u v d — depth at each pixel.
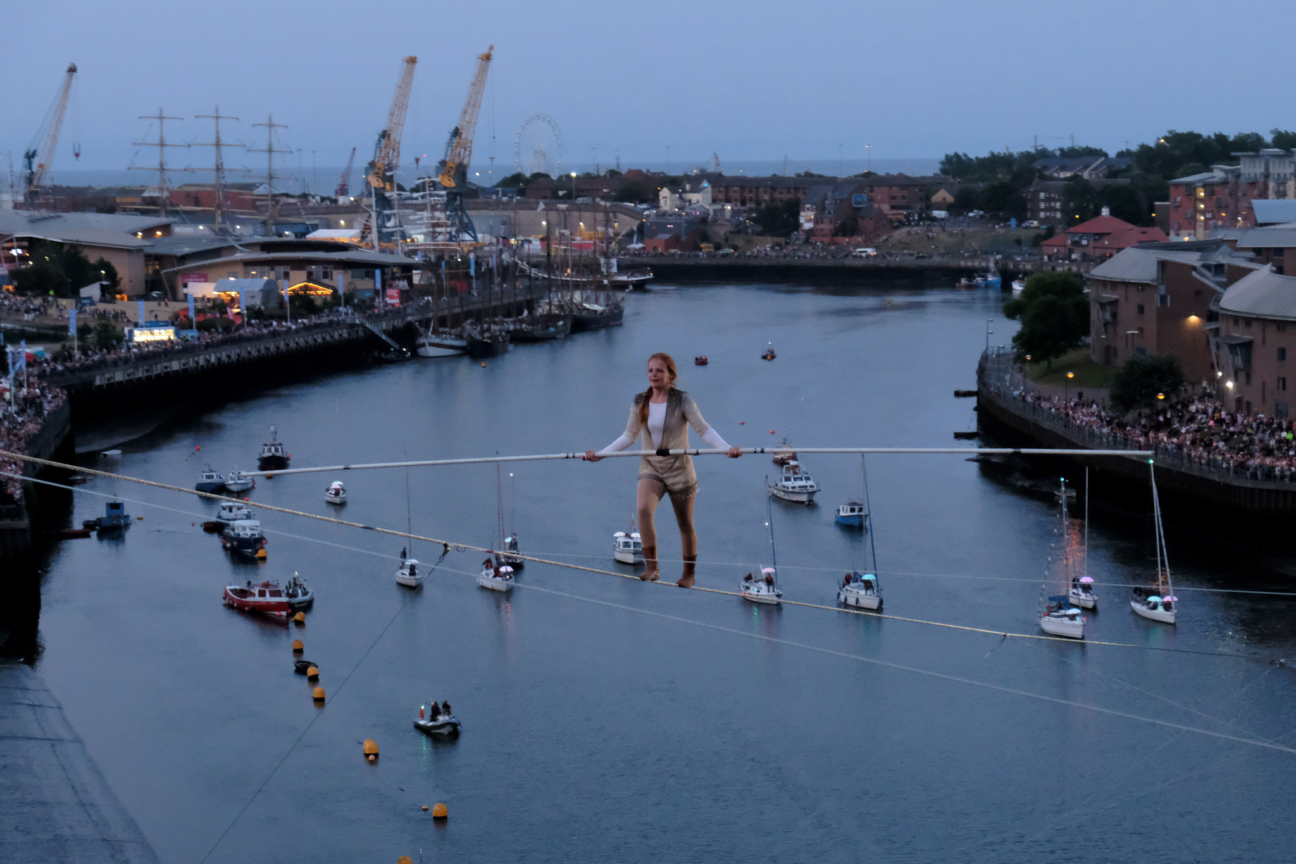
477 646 84.94
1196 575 94.12
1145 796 66.12
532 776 69.31
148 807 66.75
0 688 78.19
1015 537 104.25
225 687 79.44
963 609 88.75
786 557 100.50
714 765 69.94
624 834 64.19
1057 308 158.62
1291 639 82.44
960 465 129.38
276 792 68.38
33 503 109.38
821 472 127.31
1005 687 77.31
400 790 68.31
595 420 159.00
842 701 76.25
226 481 123.94
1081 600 88.25
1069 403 132.88
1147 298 146.50
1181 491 106.25
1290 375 112.19
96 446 143.25
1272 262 161.50
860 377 183.62
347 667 82.12
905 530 106.94
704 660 82.06
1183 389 129.38
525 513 114.00
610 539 106.44
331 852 63.28
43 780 68.19
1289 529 98.75
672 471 24.00
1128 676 78.12
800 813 65.56
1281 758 68.94
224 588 95.38
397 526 110.69
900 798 66.56
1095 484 116.81
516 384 188.62
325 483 124.94
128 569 99.31
